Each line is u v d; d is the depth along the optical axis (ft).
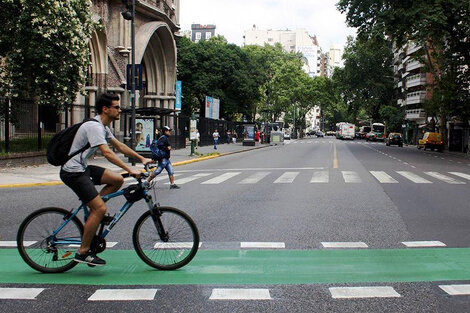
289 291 16.14
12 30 69.36
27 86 71.05
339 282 17.16
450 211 32.91
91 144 17.06
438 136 168.76
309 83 305.32
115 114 17.98
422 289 16.43
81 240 18.07
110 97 17.78
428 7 106.52
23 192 42.88
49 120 73.97
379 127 290.97
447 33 112.78
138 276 17.72
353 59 279.69
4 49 70.79
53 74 69.46
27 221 18.10
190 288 16.38
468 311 14.43
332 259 20.24
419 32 110.63
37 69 70.28
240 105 213.25
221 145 167.02
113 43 113.39
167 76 148.25
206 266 19.11
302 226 27.27
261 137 211.82
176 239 18.57
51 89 71.51
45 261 18.16
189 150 122.83
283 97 287.48
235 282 17.07
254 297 15.51
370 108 298.97
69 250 18.12
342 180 52.85
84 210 18.24
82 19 74.84
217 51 204.74
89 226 17.43
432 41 124.98
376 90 282.56
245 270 18.57
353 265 19.38
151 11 129.49
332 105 316.40
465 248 22.41
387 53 277.44
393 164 82.43
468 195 41.57
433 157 114.52
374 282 17.19
